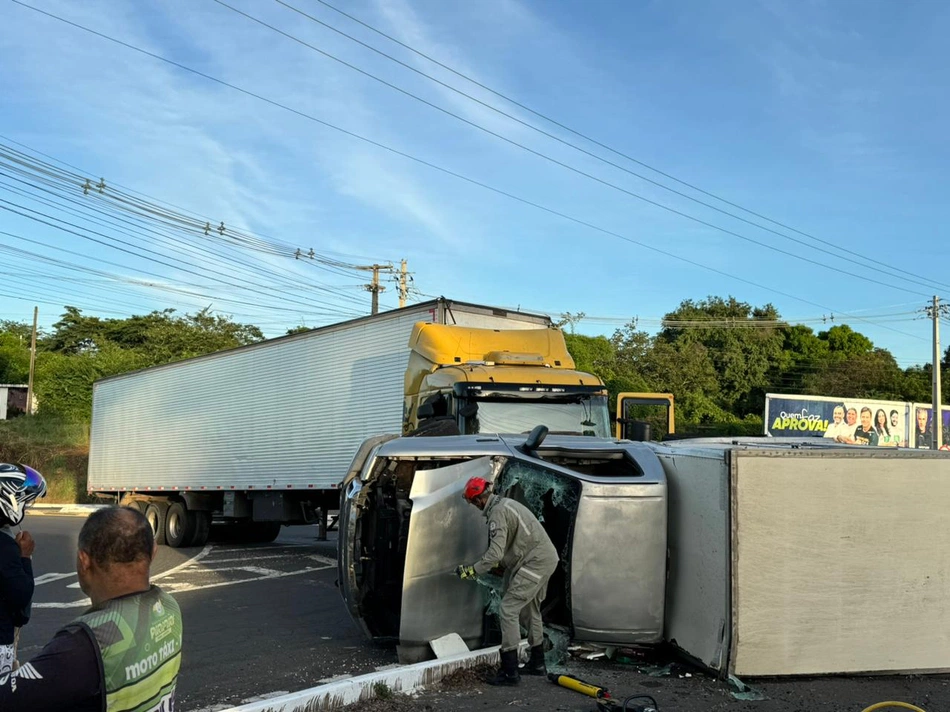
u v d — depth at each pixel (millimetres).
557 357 11617
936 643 5957
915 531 6027
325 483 13883
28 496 3674
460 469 6660
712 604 5938
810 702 5473
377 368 12961
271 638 7754
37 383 49094
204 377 17734
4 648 3385
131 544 2396
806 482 5902
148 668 2334
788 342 49375
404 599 6445
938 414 32812
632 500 6383
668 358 43344
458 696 5645
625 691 5734
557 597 6855
